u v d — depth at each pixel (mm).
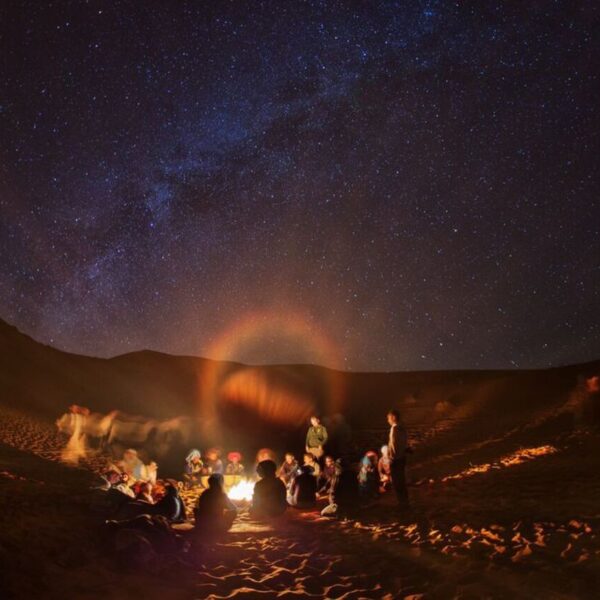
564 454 15242
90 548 6758
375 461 12891
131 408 45188
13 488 10758
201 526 8578
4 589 5098
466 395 47438
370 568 6422
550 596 4930
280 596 5598
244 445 28641
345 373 63656
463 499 10664
